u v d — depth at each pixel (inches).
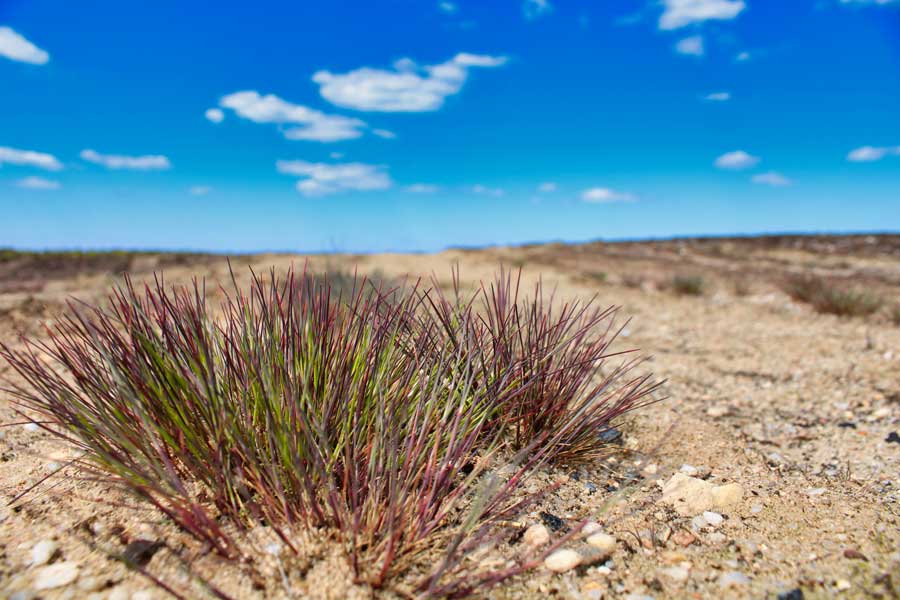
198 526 7.4
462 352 10.5
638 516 9.1
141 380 8.3
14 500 8.5
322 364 8.8
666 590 7.2
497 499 8.1
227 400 8.3
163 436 8.0
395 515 7.4
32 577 6.8
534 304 11.3
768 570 7.6
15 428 11.4
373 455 7.7
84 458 9.7
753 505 9.5
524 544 8.0
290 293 8.7
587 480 10.3
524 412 10.8
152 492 8.3
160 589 6.6
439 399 9.3
